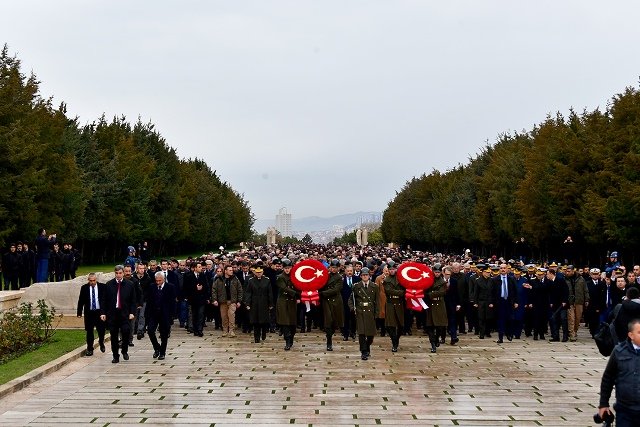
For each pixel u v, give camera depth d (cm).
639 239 3669
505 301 2175
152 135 7219
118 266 1791
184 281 2330
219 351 1970
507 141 7081
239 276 2547
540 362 1795
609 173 3878
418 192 9506
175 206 6938
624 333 1048
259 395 1389
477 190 6850
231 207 10281
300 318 2456
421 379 1559
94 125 6384
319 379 1555
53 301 2519
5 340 1842
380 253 4572
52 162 4522
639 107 3888
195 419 1201
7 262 2978
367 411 1259
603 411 836
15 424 1171
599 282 2239
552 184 4478
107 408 1281
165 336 1827
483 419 1206
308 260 2017
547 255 5147
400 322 1962
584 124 4794
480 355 1911
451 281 2152
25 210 4044
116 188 5594
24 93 4347
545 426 1166
